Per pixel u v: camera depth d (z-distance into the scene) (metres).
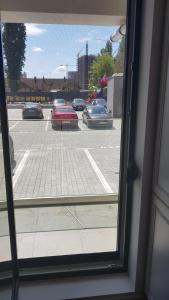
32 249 2.03
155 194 1.51
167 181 1.36
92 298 1.70
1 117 1.43
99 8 1.58
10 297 1.51
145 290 1.72
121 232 1.89
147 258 1.67
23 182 2.54
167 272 1.38
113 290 1.75
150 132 1.49
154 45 1.37
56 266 1.92
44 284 1.80
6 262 1.53
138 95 1.57
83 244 2.11
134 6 1.50
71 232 2.27
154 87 1.42
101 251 2.00
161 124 1.40
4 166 1.50
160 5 1.33
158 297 1.51
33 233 2.22
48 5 1.54
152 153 1.52
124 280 1.83
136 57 1.54
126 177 1.72
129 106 1.64
